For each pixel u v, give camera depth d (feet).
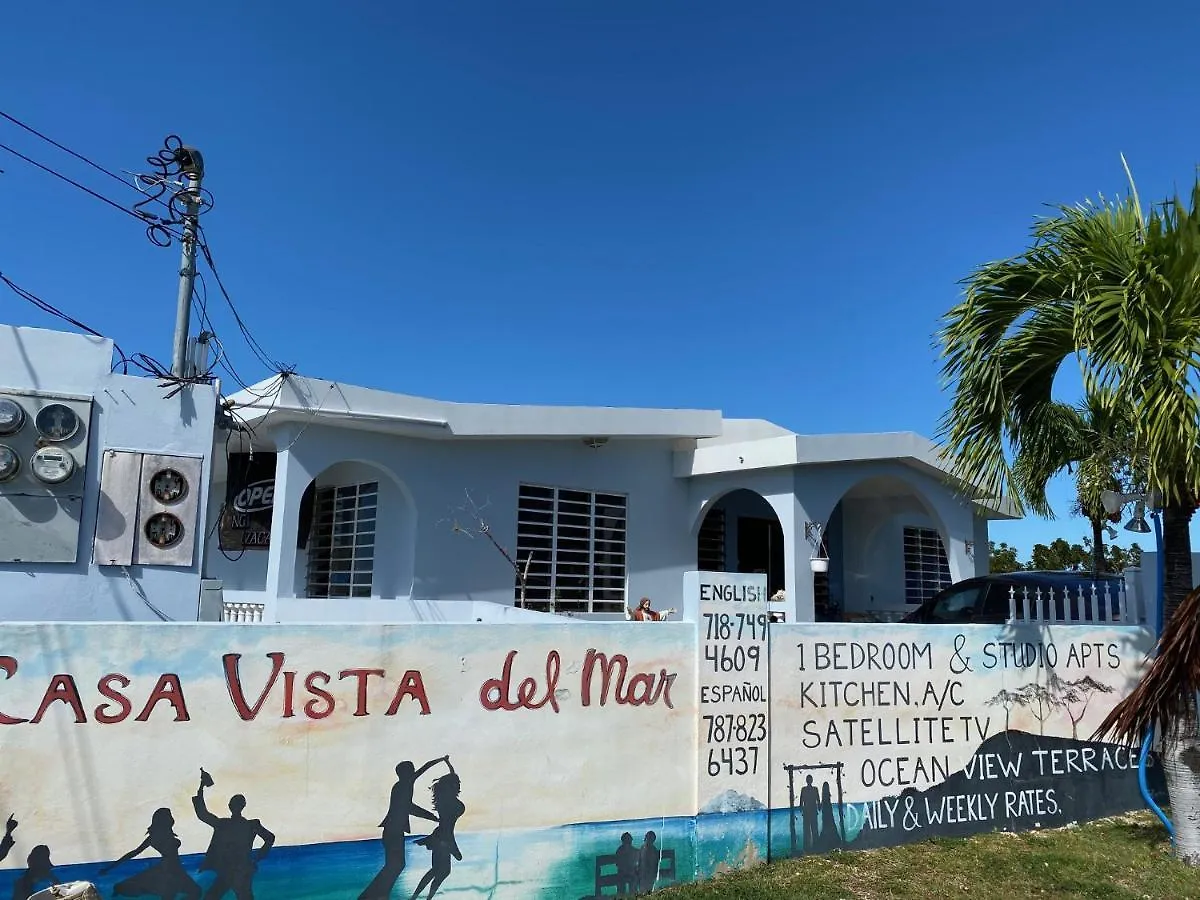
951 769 21.58
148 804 13.98
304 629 15.25
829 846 19.90
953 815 21.45
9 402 22.12
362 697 15.58
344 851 15.16
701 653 18.84
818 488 43.06
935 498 46.39
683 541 48.21
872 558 56.39
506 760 16.62
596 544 44.73
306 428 35.42
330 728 15.29
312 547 44.75
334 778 15.23
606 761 17.56
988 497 22.70
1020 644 22.99
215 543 46.24
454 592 39.01
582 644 17.61
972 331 21.18
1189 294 18.04
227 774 14.51
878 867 19.12
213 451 24.84
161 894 13.89
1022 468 24.06
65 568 22.63
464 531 39.65
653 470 47.32
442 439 39.29
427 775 15.94
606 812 17.42
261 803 14.67
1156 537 22.57
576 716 17.37
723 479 46.16
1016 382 21.91
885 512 55.11
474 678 16.52
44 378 22.84
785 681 19.86
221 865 14.32
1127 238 18.94
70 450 22.80
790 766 19.66
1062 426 24.45
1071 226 19.99
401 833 15.61
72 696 13.70
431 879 15.76
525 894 16.49
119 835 13.75
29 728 13.41
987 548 49.26
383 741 15.67
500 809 16.46
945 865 19.35
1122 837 21.75
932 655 21.71
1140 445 19.89
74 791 13.56
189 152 28.35
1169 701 20.13
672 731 18.35
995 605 32.48
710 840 18.43
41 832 13.32
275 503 35.24
